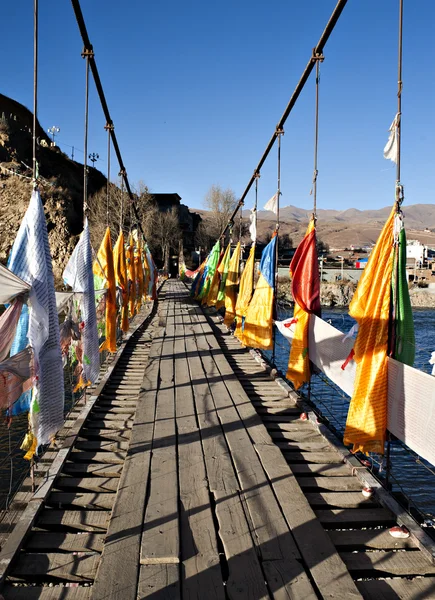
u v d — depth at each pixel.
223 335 11.50
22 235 3.76
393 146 3.69
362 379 3.76
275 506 3.28
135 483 3.59
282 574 2.59
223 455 4.12
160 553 2.71
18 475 6.81
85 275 5.63
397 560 2.88
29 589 2.64
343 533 3.16
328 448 4.59
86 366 5.57
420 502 7.46
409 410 3.37
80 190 51.56
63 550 3.01
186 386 6.39
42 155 51.28
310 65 5.43
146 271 18.77
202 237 55.22
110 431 5.02
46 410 3.76
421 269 45.16
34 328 3.63
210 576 2.58
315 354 5.47
